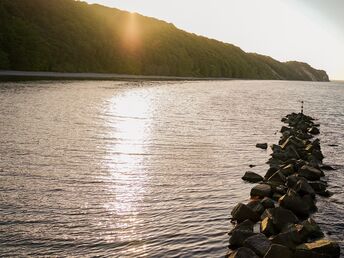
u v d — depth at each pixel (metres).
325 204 16.11
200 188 17.23
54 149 23.28
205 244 11.83
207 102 62.75
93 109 42.50
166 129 32.78
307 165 20.91
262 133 34.12
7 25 113.88
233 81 191.00
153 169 20.08
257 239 11.27
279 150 25.02
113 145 25.27
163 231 12.64
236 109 54.47
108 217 13.59
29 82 77.19
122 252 11.20
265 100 78.00
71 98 52.12
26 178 17.56
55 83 79.69
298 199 14.94
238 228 12.55
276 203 15.48
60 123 32.25
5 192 15.62
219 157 23.56
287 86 175.25
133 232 12.48
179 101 60.59
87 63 135.62
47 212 13.80
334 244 11.27
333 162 24.34
